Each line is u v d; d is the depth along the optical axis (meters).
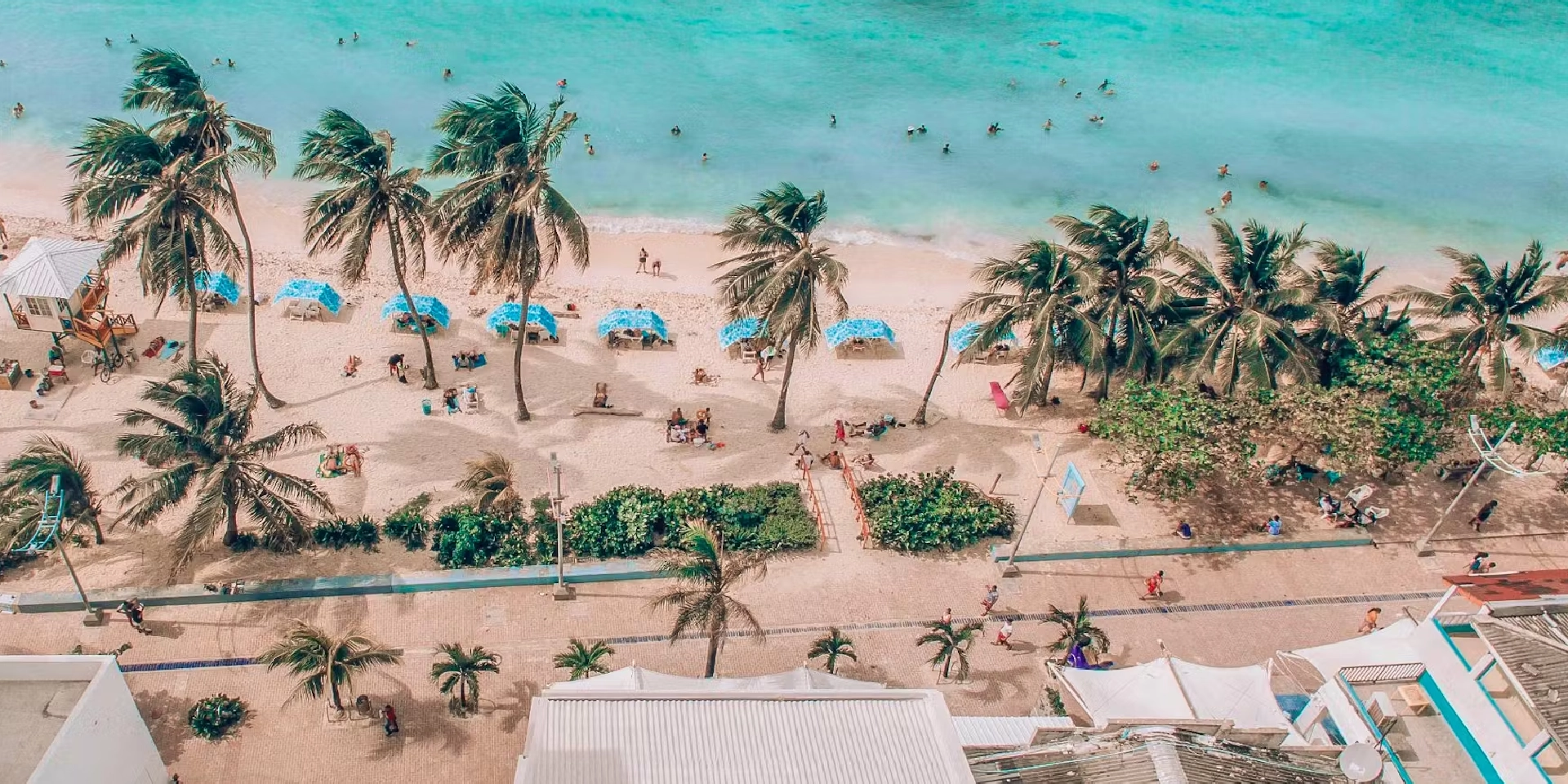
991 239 70.12
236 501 36.25
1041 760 24.17
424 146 74.62
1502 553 43.03
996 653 36.62
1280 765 24.33
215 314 52.09
